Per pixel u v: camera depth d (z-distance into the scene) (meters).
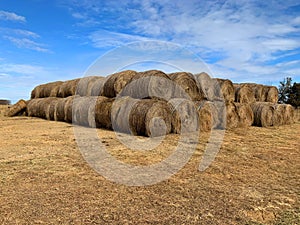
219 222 3.42
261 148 7.83
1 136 9.24
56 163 5.86
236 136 9.82
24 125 12.41
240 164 6.12
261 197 4.24
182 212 3.68
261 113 12.75
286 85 29.83
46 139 8.65
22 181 4.75
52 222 3.36
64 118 13.82
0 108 18.25
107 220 3.43
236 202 4.03
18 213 3.58
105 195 4.23
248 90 13.80
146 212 3.67
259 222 3.44
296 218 3.55
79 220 3.42
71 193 4.28
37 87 19.34
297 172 5.61
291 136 10.15
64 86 16.22
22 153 6.70
